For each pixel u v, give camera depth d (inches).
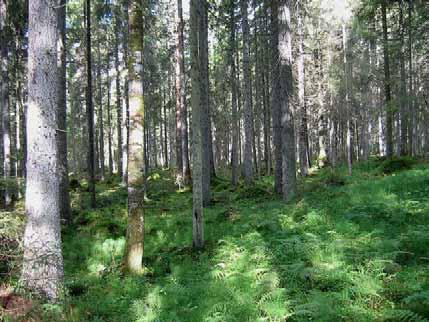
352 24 1025.5
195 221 418.0
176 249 428.8
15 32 925.2
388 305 218.4
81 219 619.8
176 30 1024.2
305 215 439.8
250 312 237.3
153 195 892.6
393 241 296.5
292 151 584.1
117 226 569.0
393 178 561.3
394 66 1199.6
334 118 1385.3
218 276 314.8
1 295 269.9
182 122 991.6
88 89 706.2
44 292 283.0
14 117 1328.7
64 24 615.5
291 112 583.2
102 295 309.9
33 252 273.4
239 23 1042.7
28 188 300.2
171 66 1507.1
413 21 1004.6
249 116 870.4
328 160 1321.4
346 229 364.5
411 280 237.3
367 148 1531.7
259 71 1354.6
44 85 303.0
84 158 1930.4
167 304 278.1
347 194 512.7
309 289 258.7
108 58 1358.3
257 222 470.6
